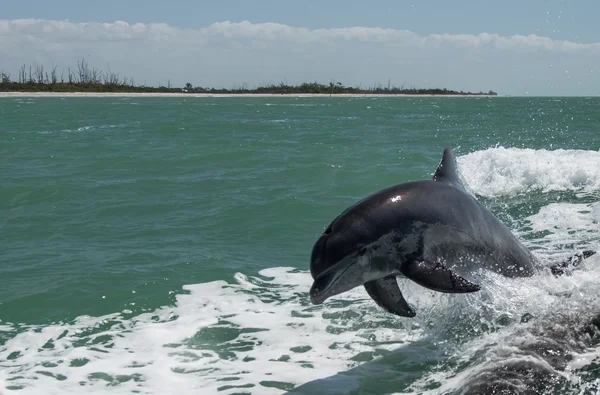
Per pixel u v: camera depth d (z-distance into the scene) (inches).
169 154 826.8
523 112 2313.0
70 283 337.1
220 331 277.1
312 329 276.8
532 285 280.4
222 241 423.2
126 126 1440.7
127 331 279.6
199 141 1037.2
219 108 2805.1
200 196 561.0
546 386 205.2
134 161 768.9
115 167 729.0
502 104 3531.0
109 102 3452.3
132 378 235.6
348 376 232.1
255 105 3326.8
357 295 316.8
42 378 236.7
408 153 839.7
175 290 327.6
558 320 250.4
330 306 303.0
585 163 615.5
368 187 594.9
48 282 339.9
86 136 1157.7
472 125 1494.8
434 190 245.9
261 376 234.7
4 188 585.6
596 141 1026.1
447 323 272.1
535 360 219.3
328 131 1305.4
